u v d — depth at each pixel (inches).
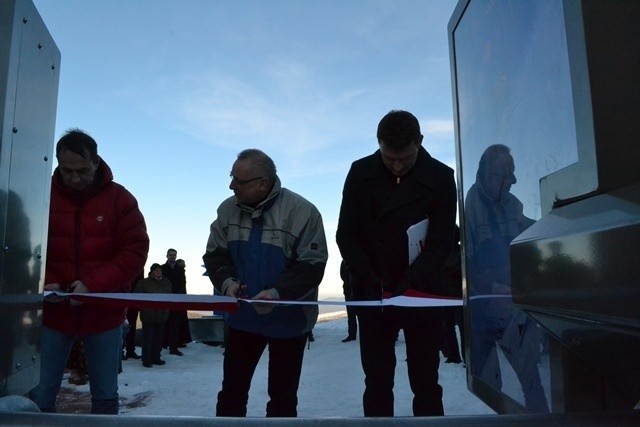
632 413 22.5
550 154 41.4
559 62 39.4
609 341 28.5
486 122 60.7
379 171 98.7
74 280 99.7
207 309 80.7
